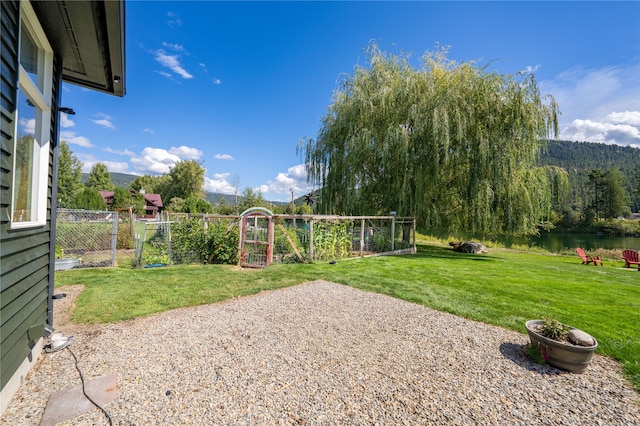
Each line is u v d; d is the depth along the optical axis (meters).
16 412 1.80
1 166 1.75
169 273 6.12
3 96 1.78
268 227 7.44
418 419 1.85
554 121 10.29
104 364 2.43
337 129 12.39
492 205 10.66
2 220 1.78
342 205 12.48
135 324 3.33
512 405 2.04
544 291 5.36
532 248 17.03
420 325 3.54
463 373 2.46
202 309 3.94
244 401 1.97
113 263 7.10
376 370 2.45
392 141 10.81
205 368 2.40
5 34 1.79
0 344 1.76
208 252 7.72
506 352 2.88
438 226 12.01
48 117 2.82
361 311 4.03
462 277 6.55
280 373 2.36
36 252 2.52
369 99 11.26
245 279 5.70
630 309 4.32
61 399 1.94
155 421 1.75
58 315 3.55
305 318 3.69
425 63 11.91
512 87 10.23
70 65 3.38
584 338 2.57
